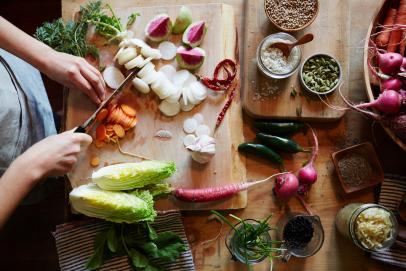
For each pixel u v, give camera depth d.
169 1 0.95
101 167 0.90
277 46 0.89
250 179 0.92
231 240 0.85
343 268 0.90
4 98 0.81
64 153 0.79
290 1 0.91
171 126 0.91
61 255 0.88
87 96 0.91
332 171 0.92
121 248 0.87
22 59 0.83
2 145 0.82
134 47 0.90
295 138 0.93
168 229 0.89
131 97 0.91
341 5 0.93
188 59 0.90
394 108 0.80
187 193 0.88
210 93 0.92
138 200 0.84
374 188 0.92
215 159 0.91
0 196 0.74
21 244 1.23
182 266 0.88
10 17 1.25
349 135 0.93
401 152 0.92
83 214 0.91
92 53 0.91
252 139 0.93
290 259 0.90
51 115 0.97
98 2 0.89
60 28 0.88
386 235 0.83
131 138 0.91
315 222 0.86
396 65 0.81
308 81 0.90
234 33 0.93
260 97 0.91
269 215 0.84
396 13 0.88
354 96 0.93
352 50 0.95
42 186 0.98
